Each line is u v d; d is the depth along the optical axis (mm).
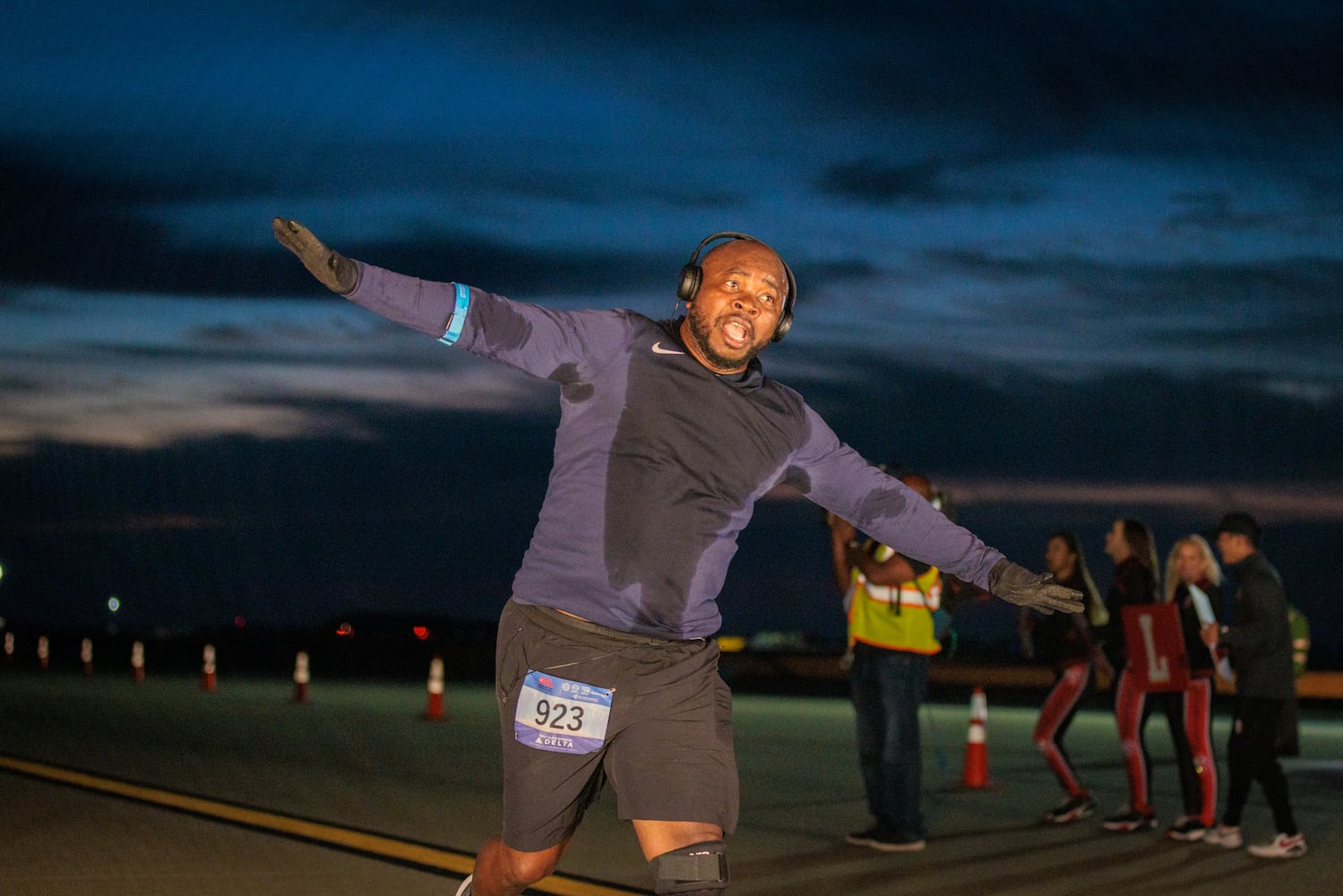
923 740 14391
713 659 3754
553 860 3844
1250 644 7625
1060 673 8734
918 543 3971
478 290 3389
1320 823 8844
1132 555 8656
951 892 6414
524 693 3656
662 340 3641
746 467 3682
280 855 6910
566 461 3658
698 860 3525
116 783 9344
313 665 31594
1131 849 7668
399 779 10047
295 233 3066
